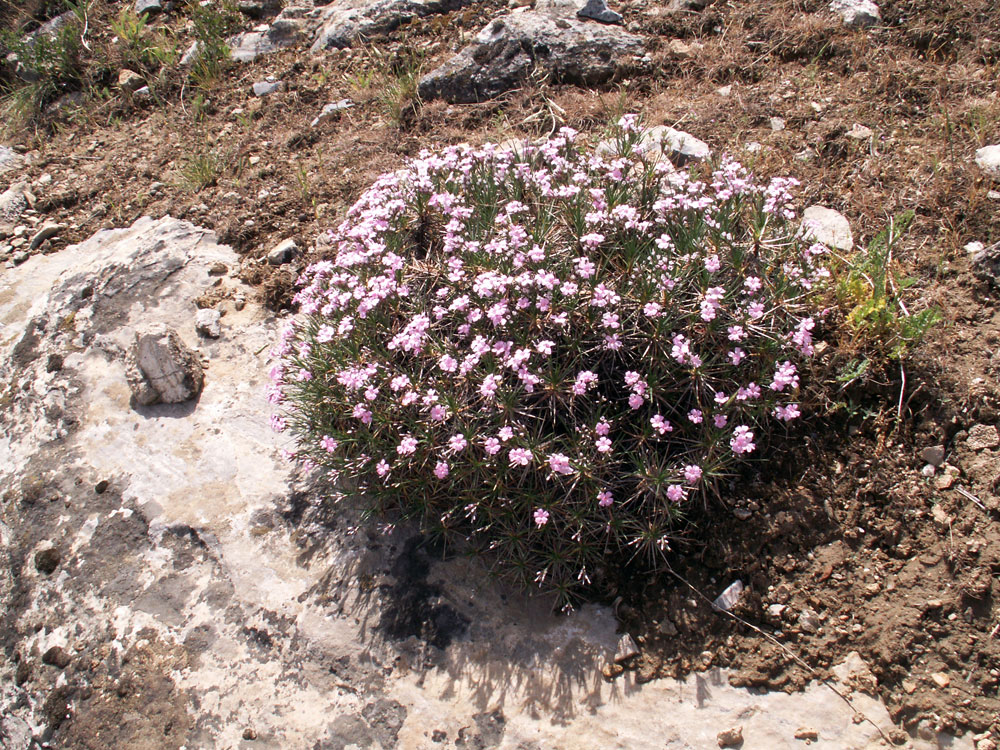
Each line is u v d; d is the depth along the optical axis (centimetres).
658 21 81
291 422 57
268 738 46
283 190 74
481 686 46
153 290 68
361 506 53
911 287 56
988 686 42
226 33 97
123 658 50
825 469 49
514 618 48
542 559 48
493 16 88
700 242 52
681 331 49
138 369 60
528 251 52
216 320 65
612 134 67
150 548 54
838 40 75
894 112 68
